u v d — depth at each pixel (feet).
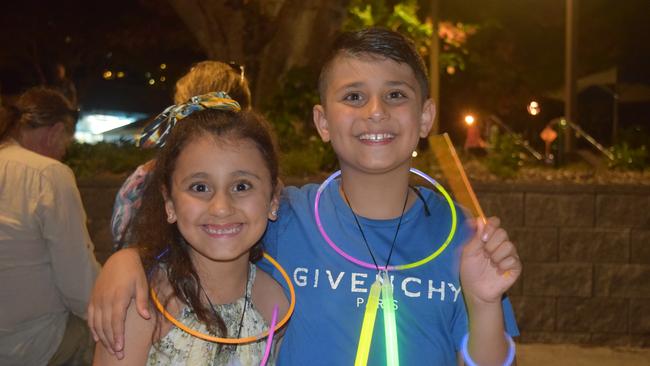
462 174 8.64
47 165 12.80
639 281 22.16
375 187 8.97
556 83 77.41
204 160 8.10
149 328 8.07
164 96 79.71
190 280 8.25
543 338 22.38
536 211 22.35
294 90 27.48
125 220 10.94
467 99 78.23
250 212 8.20
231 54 29.30
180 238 8.51
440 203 9.30
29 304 12.75
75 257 12.80
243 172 8.16
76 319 13.32
